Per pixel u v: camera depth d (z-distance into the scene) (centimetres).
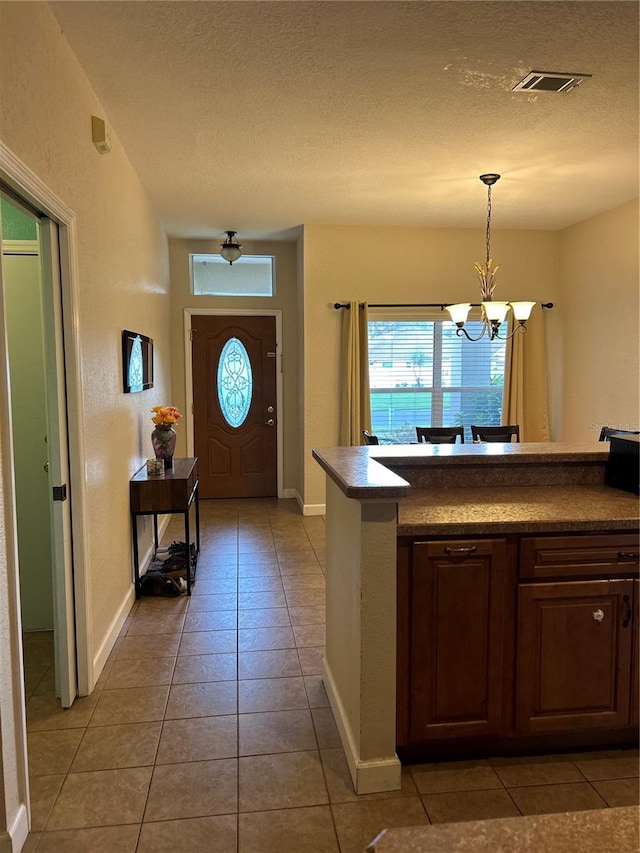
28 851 158
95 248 259
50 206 197
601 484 246
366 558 172
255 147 328
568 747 202
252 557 414
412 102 273
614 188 406
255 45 223
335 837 163
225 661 266
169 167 358
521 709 191
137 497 337
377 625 175
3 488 153
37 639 291
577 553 187
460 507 203
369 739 179
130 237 348
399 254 519
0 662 151
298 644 283
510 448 256
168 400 545
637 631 193
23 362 286
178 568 371
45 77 193
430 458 235
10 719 156
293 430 598
